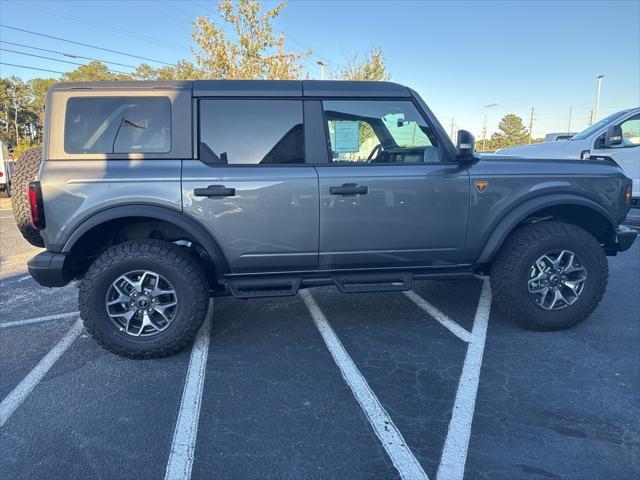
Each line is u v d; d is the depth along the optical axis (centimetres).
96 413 267
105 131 321
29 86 7394
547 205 357
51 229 313
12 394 288
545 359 326
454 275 364
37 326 402
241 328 389
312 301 454
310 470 219
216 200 322
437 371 312
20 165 362
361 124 347
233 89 333
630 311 418
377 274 358
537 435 243
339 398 280
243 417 262
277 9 1666
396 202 341
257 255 335
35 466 223
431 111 358
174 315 329
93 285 318
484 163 360
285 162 336
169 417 263
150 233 353
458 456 227
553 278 362
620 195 375
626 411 263
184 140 326
